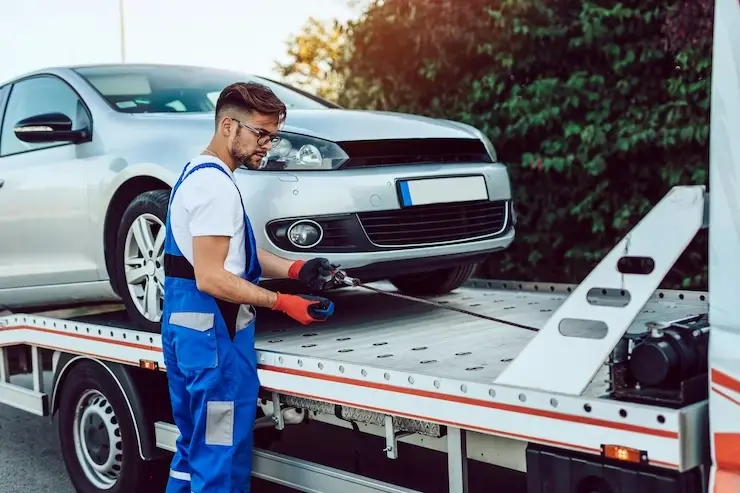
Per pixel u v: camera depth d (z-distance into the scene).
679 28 5.74
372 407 2.61
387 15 7.17
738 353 1.80
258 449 3.21
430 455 3.21
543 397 2.14
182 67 5.02
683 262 5.98
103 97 4.50
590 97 6.26
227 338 2.85
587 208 6.32
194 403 2.87
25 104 5.03
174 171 3.78
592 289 2.12
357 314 3.98
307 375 2.85
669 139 5.83
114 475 3.91
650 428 1.93
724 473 1.86
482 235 3.97
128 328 3.75
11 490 4.46
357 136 3.69
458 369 2.58
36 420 5.99
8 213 4.81
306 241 3.48
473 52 6.84
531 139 6.66
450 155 3.98
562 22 6.52
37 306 5.00
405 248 3.66
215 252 2.76
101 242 4.27
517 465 2.37
